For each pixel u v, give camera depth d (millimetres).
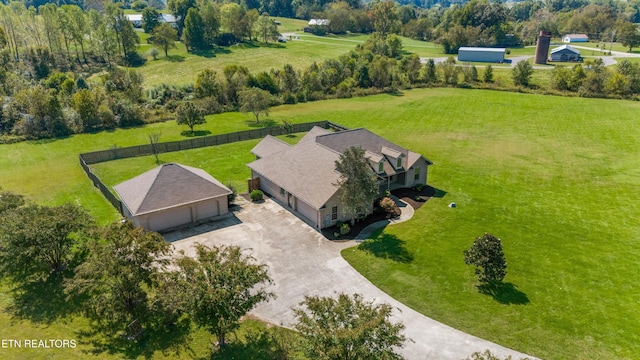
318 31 168125
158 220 35406
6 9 101875
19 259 26406
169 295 21031
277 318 25500
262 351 22859
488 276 28000
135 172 49938
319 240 34250
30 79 84062
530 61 123250
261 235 35062
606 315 25859
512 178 48406
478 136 64625
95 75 95500
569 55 121188
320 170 38188
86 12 118438
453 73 102438
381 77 98312
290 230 35844
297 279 29219
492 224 37531
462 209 40375
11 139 60875
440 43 150875
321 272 30000
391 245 33594
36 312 25859
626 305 26797
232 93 83625
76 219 29156
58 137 63500
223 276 21359
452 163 53094
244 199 42000
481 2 161500
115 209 39844
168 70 106562
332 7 194750
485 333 24328
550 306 26688
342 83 94000
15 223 27000
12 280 28656
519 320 25375
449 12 191375
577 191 44906
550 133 65938
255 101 71000
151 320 25156
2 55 86000
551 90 94875
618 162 53500
